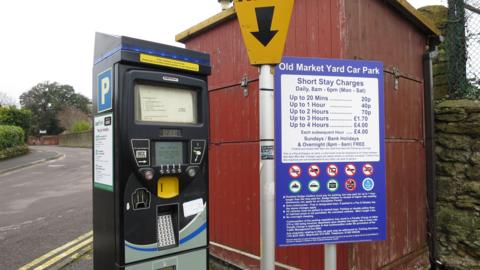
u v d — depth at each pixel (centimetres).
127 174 221
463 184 399
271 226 204
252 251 365
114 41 225
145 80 228
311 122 230
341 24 293
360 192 237
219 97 407
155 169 229
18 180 1188
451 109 410
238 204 382
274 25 200
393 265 338
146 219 228
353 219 236
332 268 238
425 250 397
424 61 411
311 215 230
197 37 438
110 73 229
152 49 230
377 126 241
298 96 228
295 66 228
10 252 462
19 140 2167
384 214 240
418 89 403
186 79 246
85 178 1194
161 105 238
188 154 246
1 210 719
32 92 5353
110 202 229
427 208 405
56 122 5256
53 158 2017
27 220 634
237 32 381
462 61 443
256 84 359
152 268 231
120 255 219
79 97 5666
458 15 445
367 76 239
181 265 244
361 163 237
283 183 226
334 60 233
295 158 228
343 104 235
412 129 387
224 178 402
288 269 329
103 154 238
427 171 408
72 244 493
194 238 250
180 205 243
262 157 205
